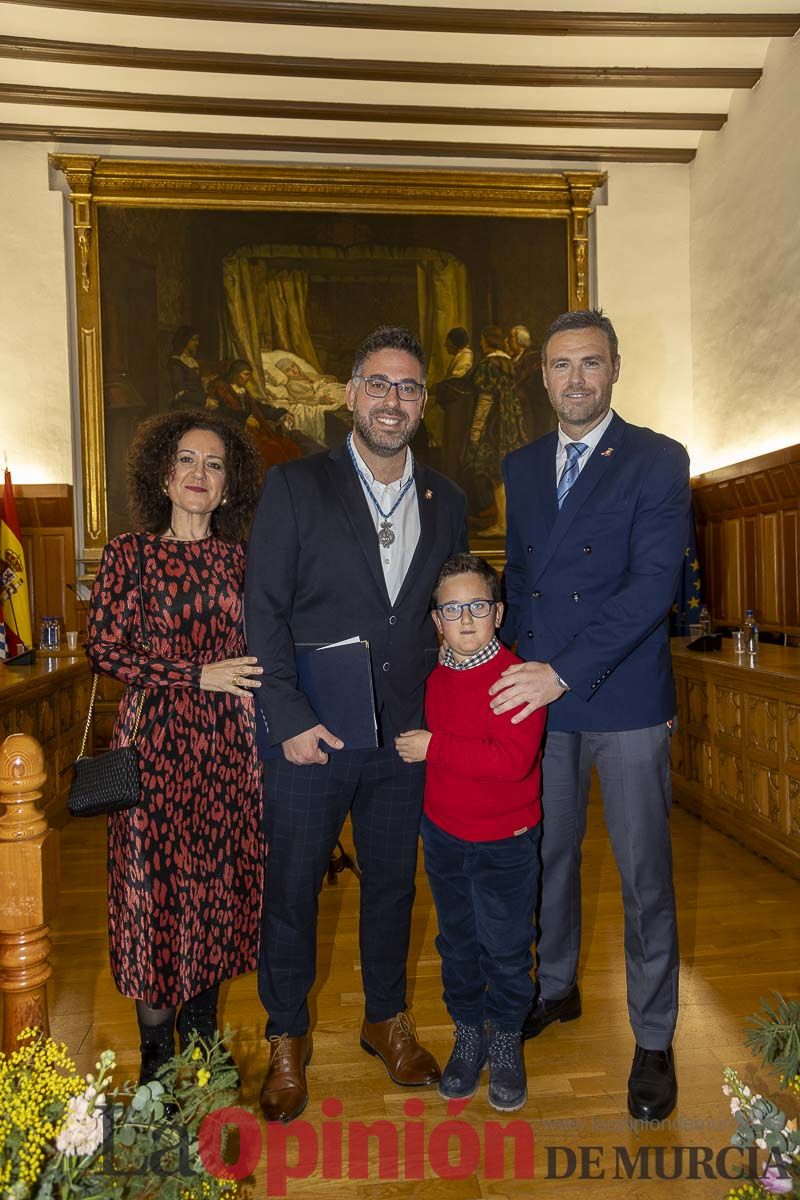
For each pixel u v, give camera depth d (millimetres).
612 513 2068
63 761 5164
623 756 2070
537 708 1943
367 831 2174
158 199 6684
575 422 2092
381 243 6910
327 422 6918
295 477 2055
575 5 5438
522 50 5820
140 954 1901
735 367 6406
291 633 2061
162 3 5203
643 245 7113
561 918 2414
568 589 2111
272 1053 2135
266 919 2115
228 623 2100
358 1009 2713
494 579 2041
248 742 2090
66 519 6641
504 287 7020
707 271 6820
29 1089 1277
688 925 3354
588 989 2807
